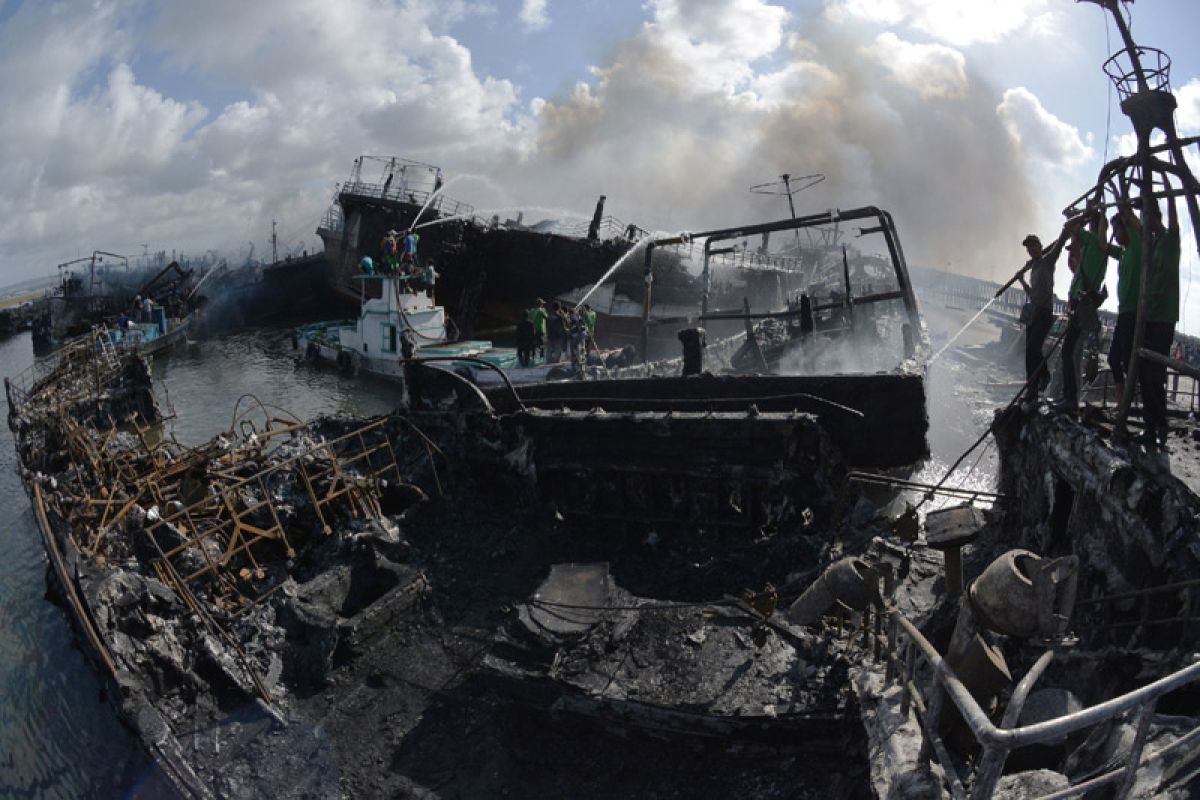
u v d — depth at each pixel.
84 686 8.76
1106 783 3.38
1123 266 6.63
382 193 35.16
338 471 11.85
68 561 8.88
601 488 11.23
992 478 14.06
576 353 20.00
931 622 7.38
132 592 8.27
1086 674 5.83
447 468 12.46
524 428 11.56
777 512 10.23
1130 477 5.79
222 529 11.17
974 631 4.47
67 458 14.77
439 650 8.99
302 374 29.34
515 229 31.98
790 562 9.52
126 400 22.55
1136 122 5.84
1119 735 4.19
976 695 4.42
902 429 10.82
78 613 8.23
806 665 7.20
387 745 7.60
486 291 32.78
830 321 20.59
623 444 10.93
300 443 13.66
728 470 10.34
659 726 6.96
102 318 41.34
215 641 8.56
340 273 38.72
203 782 7.08
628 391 12.02
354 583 10.08
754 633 7.83
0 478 18.09
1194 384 7.79
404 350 18.23
